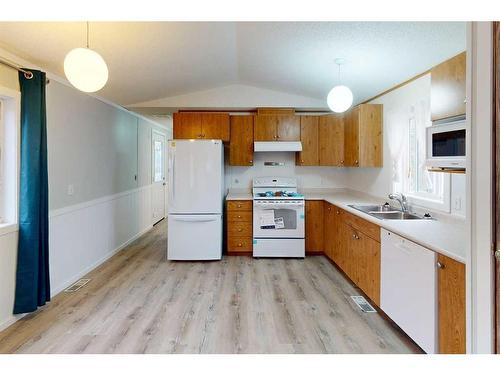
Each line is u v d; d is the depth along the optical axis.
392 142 3.83
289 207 4.55
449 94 2.14
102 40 2.69
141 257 4.65
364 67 3.26
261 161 5.22
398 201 3.51
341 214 3.84
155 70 3.58
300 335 2.52
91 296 3.26
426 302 2.05
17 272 2.72
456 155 2.01
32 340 2.43
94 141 4.16
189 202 4.42
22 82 2.75
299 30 2.62
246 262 4.41
